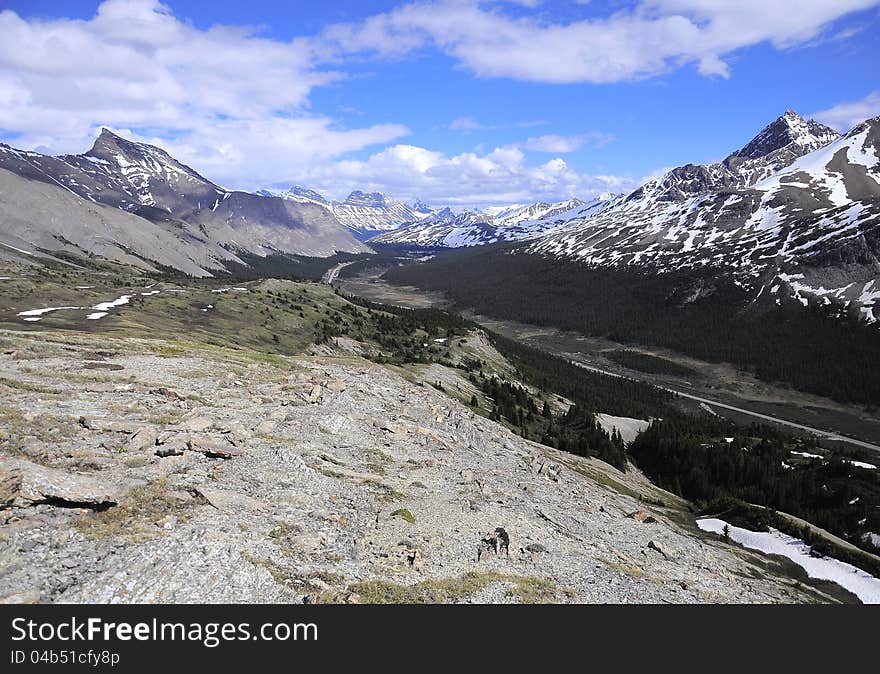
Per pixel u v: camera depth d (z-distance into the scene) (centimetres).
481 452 6103
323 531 2822
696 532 7556
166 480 2847
